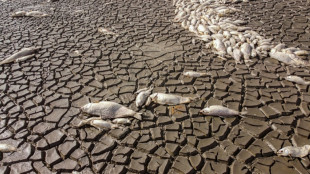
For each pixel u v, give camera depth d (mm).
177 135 3906
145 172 3424
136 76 5352
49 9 9266
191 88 4949
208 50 6305
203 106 4492
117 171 3412
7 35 7262
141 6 9359
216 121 4145
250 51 6113
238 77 5246
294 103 4484
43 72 5516
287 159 3482
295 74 5289
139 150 3715
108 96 4781
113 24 7824
